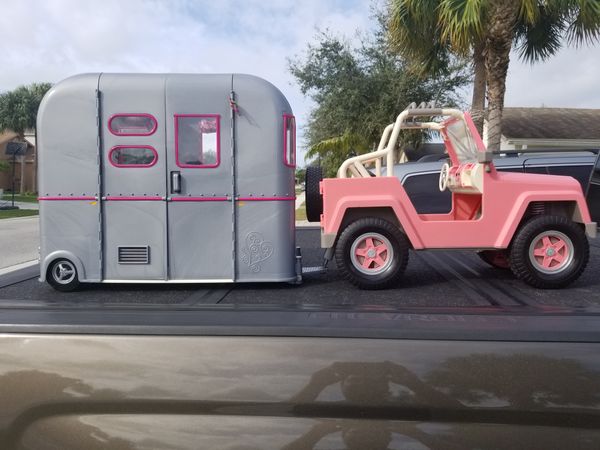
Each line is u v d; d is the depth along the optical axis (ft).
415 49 41.73
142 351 5.16
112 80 8.46
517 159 25.13
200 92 8.50
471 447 4.98
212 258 8.73
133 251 8.65
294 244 9.08
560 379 4.92
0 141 157.48
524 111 78.69
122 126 8.50
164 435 5.16
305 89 60.95
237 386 5.10
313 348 5.07
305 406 5.08
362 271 8.69
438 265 10.86
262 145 8.63
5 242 40.96
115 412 5.21
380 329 5.09
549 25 40.88
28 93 139.85
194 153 8.60
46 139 8.46
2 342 5.26
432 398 4.96
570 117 75.97
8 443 5.31
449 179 10.73
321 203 10.48
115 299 7.80
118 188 8.58
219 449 5.09
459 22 34.88
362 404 5.03
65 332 5.26
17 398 5.26
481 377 4.95
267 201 8.72
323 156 65.57
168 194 8.60
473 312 5.78
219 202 8.67
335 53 59.26
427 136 57.62
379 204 8.97
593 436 4.94
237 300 7.59
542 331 5.02
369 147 61.67
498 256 10.16
